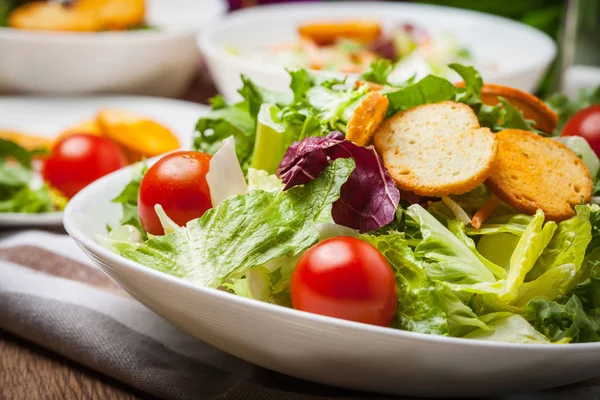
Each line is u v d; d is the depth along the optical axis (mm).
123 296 391
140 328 368
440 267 329
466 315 322
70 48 625
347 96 360
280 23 703
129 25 719
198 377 347
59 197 477
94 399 348
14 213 457
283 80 532
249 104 386
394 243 329
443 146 344
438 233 334
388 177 337
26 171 468
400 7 714
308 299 319
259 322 311
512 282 325
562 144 362
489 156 339
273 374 348
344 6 716
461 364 308
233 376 349
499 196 346
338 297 316
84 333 361
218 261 326
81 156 482
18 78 646
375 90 364
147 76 672
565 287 336
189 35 669
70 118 595
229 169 347
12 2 694
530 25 764
